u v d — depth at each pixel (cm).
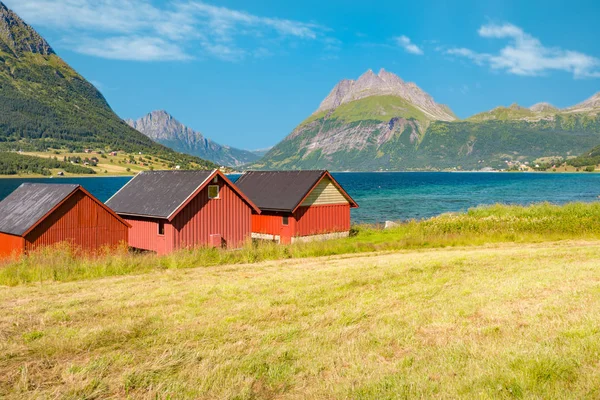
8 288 1642
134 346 953
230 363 836
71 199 2827
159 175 3400
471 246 2805
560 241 2884
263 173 4119
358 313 1151
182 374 802
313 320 1105
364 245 2762
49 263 2003
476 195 11200
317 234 3759
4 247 2781
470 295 1309
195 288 1523
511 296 1266
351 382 747
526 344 865
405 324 1050
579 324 965
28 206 2889
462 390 702
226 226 3203
